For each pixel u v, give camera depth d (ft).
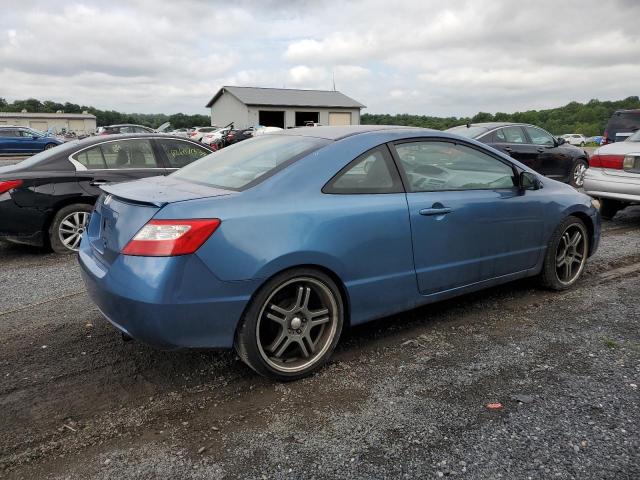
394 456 7.77
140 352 11.48
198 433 8.47
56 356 11.28
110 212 10.00
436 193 11.86
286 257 9.42
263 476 7.41
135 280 8.71
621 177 24.18
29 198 19.19
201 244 8.76
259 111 146.61
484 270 12.86
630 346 11.42
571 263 15.35
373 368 10.59
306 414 8.96
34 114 252.42
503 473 7.34
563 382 9.86
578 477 7.24
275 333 9.99
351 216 10.27
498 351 11.27
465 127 34.76
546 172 35.53
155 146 22.54
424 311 13.75
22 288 15.90
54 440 8.32
